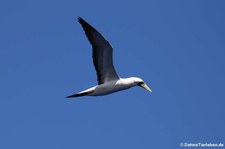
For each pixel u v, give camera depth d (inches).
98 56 904.9
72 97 925.2
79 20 888.9
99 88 922.1
